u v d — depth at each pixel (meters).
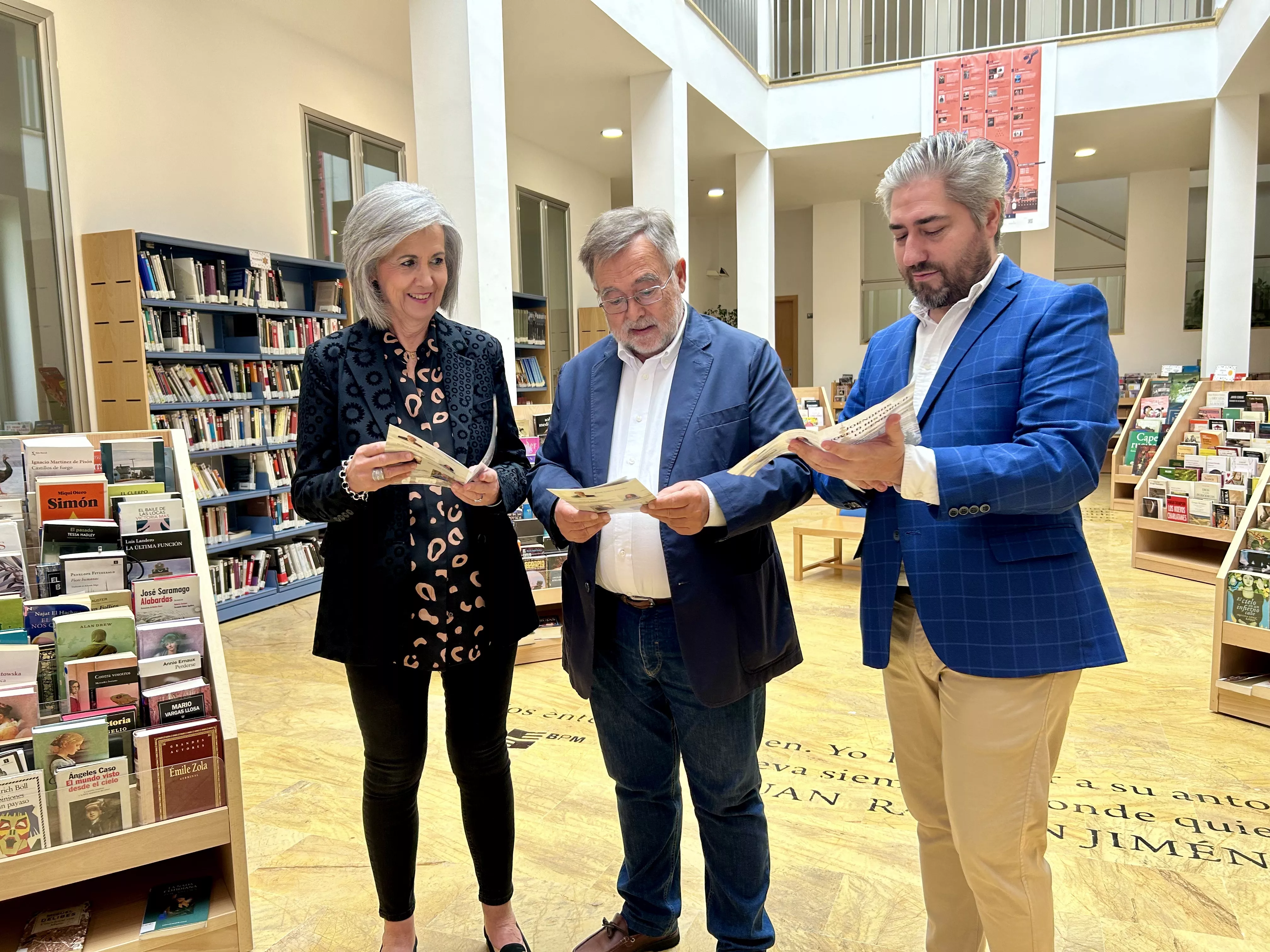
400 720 1.67
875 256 13.81
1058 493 1.20
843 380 12.11
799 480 1.54
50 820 1.40
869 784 2.74
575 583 1.71
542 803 2.62
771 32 9.37
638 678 1.70
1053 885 2.14
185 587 1.67
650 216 1.55
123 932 1.51
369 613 1.62
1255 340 11.85
